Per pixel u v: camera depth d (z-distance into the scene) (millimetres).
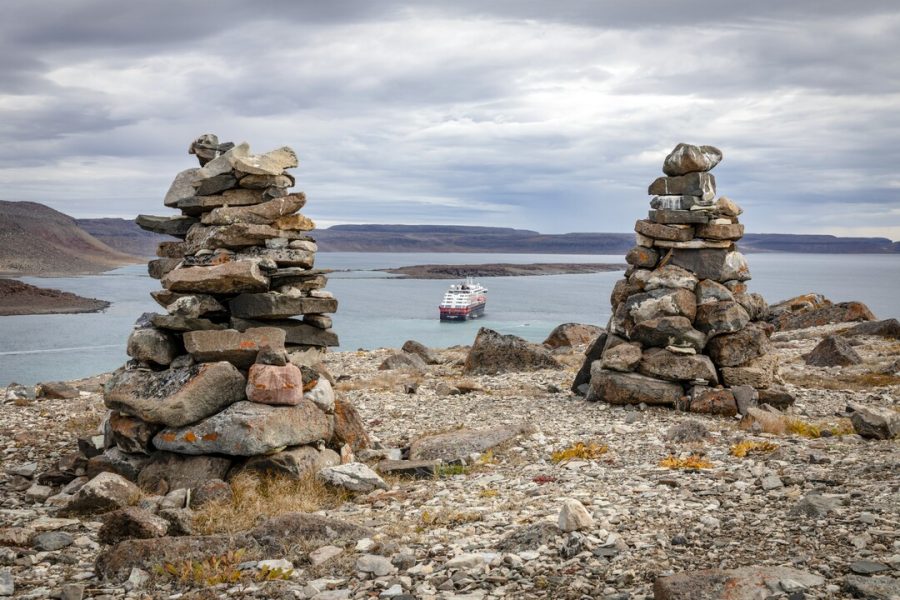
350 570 8227
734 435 15812
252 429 11938
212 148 15555
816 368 28875
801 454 13156
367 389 25609
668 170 20672
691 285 20234
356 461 14055
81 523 10672
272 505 11008
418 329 139750
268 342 13523
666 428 17062
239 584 8000
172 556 8727
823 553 7527
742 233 20484
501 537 9133
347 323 154125
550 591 7180
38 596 7859
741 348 19891
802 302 51938
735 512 9430
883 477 10820
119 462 12680
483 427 17734
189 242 15320
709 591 6410
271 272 14500
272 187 14867
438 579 7703
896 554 7258
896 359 28984
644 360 20094
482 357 30281
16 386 25125
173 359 13539
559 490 11609
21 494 12820
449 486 12484
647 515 9547
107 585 8234
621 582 7250
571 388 23781
